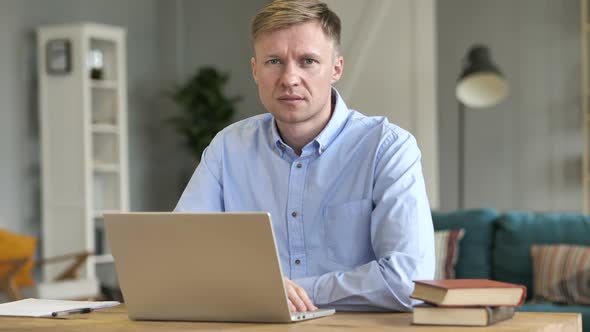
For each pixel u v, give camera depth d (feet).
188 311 5.54
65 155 23.30
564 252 15.26
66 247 23.34
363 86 20.90
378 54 20.92
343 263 6.60
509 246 15.85
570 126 22.13
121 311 6.21
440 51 23.43
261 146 6.97
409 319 5.31
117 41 24.09
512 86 22.67
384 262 5.91
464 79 20.07
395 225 6.16
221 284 5.35
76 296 19.52
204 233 5.26
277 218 6.81
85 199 23.09
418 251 6.07
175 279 5.47
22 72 23.53
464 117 23.17
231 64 27.02
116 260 5.59
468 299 4.98
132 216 5.43
